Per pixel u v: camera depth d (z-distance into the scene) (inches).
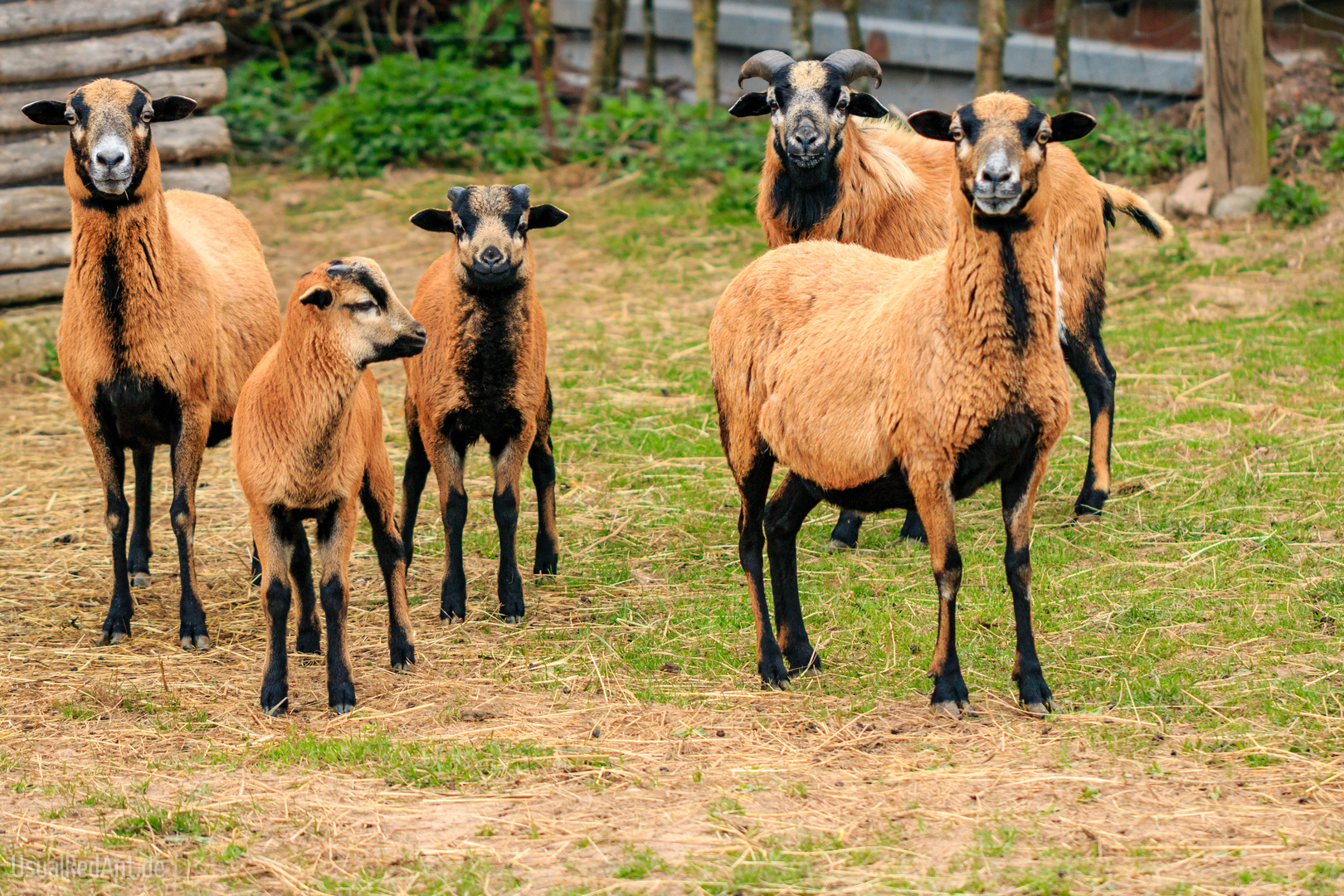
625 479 390.6
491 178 732.7
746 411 272.4
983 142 219.8
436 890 187.0
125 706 260.1
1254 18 565.3
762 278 273.0
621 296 569.3
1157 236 410.0
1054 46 676.1
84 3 502.3
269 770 228.5
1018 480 240.5
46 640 295.6
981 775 217.8
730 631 291.4
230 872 195.2
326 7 888.3
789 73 338.6
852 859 192.7
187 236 337.7
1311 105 624.4
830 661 274.1
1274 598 287.7
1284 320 480.4
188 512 301.0
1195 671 256.1
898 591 308.8
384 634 297.6
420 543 351.9
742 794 214.5
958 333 229.0
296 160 778.2
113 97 285.1
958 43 709.9
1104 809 204.7
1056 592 300.2
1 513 374.0
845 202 345.1
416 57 836.6
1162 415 409.7
